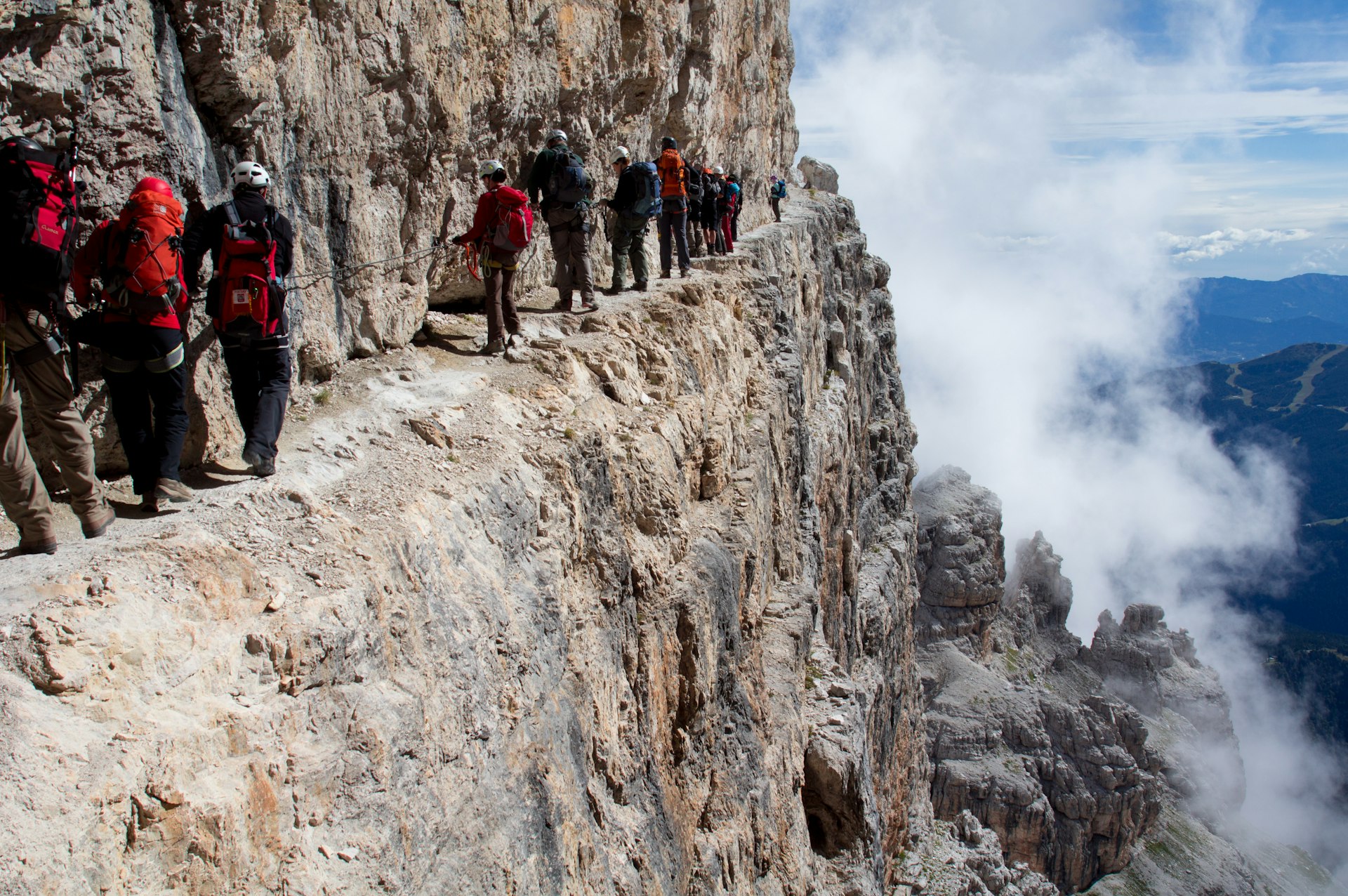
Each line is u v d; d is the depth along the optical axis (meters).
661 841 8.60
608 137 17.53
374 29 9.16
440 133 10.73
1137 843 64.12
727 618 11.12
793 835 12.54
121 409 5.85
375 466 7.15
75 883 3.49
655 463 10.25
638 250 15.59
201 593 4.79
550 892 6.34
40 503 5.02
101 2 5.96
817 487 24.98
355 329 9.48
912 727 41.84
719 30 25.11
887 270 60.44
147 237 5.67
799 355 23.67
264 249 6.46
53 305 5.08
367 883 4.63
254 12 7.34
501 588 6.89
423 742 5.40
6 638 4.05
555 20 13.76
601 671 8.14
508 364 10.29
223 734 4.29
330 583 5.32
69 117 5.89
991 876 35.47
